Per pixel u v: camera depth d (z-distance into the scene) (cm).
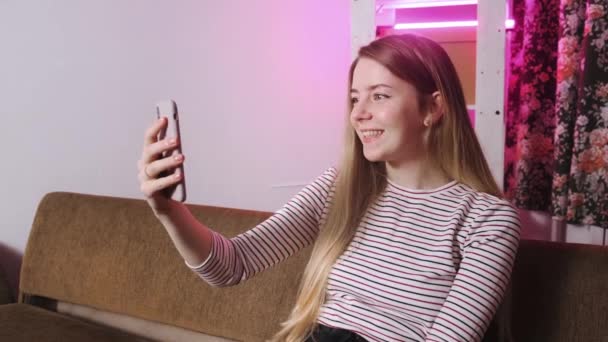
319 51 217
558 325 121
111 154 225
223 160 225
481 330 103
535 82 192
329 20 215
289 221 126
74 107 223
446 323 102
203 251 110
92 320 201
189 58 221
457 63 192
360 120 119
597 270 121
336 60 217
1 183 225
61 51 220
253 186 225
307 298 122
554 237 198
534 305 125
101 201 201
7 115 223
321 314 120
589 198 174
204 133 224
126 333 184
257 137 223
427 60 118
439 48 122
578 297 121
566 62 176
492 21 168
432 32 193
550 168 196
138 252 185
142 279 181
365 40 183
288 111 221
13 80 221
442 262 110
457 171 121
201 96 222
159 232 184
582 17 174
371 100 118
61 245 200
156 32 220
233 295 165
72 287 194
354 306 114
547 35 191
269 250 123
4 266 226
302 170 223
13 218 226
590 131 171
